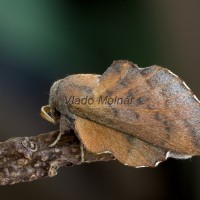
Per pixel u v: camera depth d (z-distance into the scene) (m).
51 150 0.14
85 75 0.14
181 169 0.20
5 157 0.14
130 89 0.14
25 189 0.20
